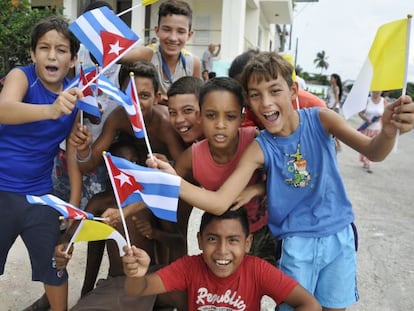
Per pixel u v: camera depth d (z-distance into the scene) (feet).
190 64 11.59
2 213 7.85
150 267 8.63
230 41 37.70
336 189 7.24
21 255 12.22
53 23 7.47
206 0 41.39
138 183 6.29
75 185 8.34
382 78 6.60
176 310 9.04
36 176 8.06
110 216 7.45
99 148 8.50
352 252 7.35
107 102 9.91
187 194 6.41
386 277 12.14
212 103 6.91
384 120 6.19
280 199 7.26
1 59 24.67
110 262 8.84
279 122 6.82
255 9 47.14
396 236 15.35
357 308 10.49
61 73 7.68
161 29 10.69
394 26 6.50
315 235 7.12
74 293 10.44
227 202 6.63
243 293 7.00
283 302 7.00
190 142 8.66
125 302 7.70
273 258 8.61
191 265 7.18
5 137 7.74
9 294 10.25
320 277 7.38
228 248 6.84
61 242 7.70
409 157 35.68
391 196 21.30
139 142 9.02
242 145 7.48
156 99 9.15
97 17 6.67
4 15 23.41
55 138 8.00
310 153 7.05
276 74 6.64
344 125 6.92
